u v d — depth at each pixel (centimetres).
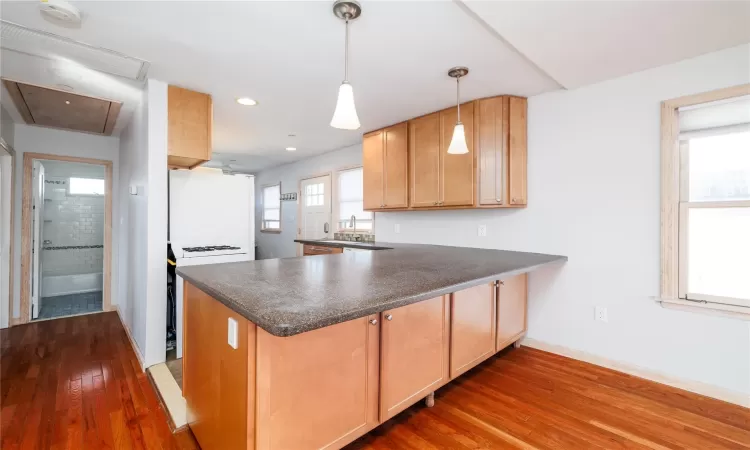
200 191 331
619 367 248
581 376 239
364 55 217
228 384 133
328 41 199
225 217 345
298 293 128
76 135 391
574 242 269
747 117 202
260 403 117
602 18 168
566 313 274
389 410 164
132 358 274
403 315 171
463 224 343
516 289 277
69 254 537
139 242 282
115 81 252
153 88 251
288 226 638
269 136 429
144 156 262
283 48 207
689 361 220
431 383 189
